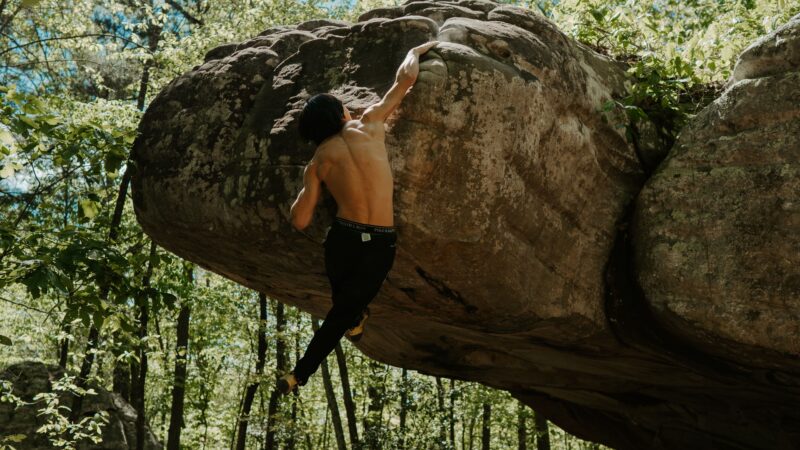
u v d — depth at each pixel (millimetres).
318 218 4148
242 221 4477
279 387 3525
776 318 4527
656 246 4906
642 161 5316
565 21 7016
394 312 5695
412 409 15672
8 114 5551
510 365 7105
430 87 3936
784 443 6672
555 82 4605
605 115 5047
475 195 4160
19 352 19891
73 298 5879
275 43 4938
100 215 6672
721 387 6246
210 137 4680
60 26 12586
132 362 9219
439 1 4898
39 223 7758
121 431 14352
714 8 8250
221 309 15781
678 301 4777
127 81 15633
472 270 4410
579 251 5035
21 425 13172
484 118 4105
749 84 4855
